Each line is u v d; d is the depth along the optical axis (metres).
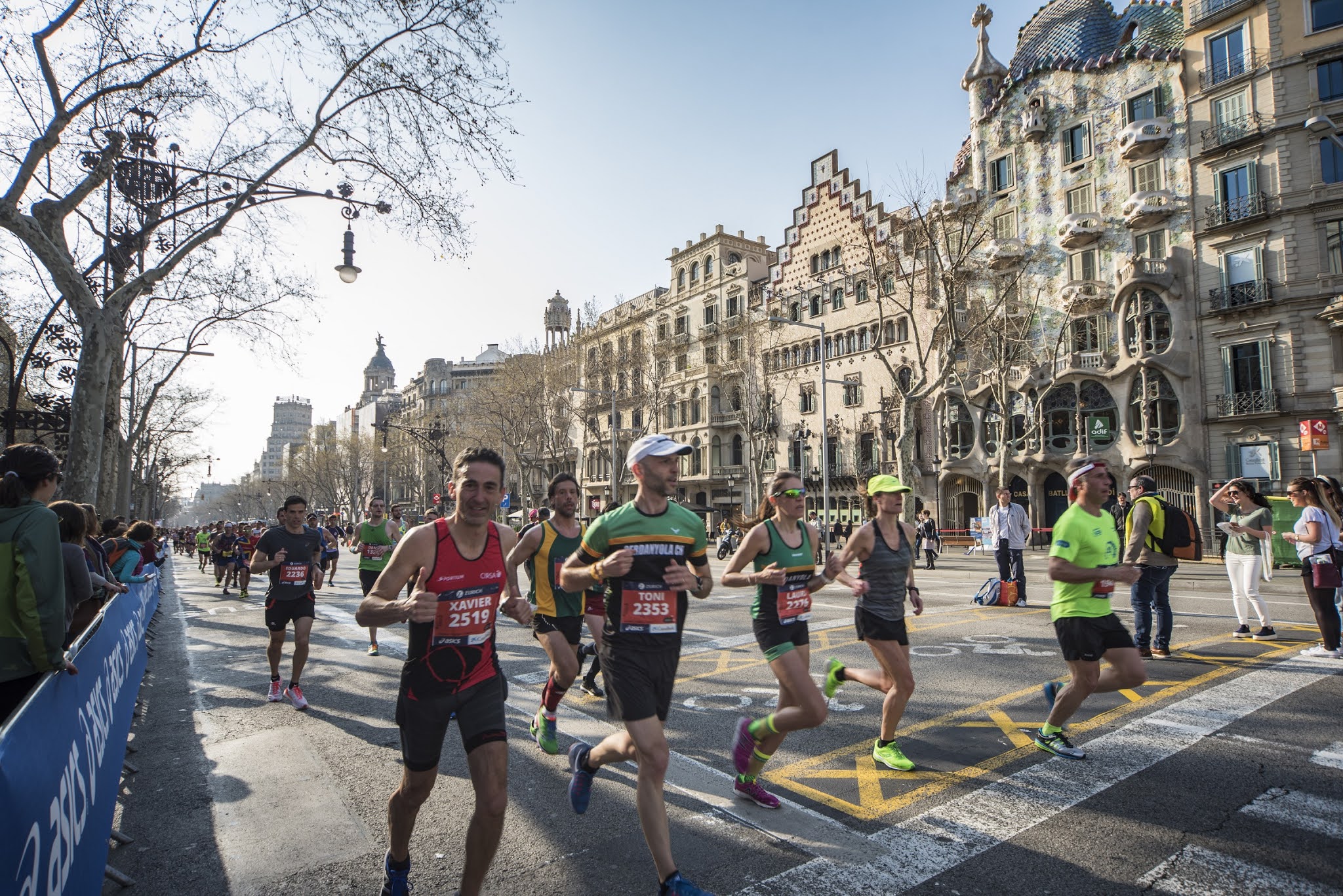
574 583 3.57
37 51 10.45
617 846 3.79
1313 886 3.22
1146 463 28.09
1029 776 4.55
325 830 4.09
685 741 5.46
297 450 114.25
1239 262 26.39
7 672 3.62
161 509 87.88
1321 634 8.29
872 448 37.41
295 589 6.96
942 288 32.06
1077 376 29.75
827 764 4.88
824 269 40.28
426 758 3.09
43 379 22.36
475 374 103.81
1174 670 7.12
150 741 5.88
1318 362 24.61
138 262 16.98
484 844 2.93
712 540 46.75
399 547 3.11
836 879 3.37
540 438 45.00
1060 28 32.50
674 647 3.49
